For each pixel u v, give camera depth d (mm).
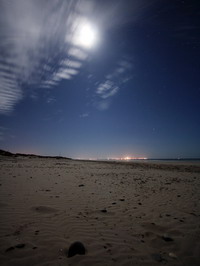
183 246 3477
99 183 10086
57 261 2807
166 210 5617
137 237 3785
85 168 21141
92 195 7172
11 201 5715
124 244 3455
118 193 7742
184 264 2893
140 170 20531
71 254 2998
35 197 6371
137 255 3094
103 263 2807
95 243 3434
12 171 13805
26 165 21500
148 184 10305
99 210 5371
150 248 3363
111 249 3248
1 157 33500
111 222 4527
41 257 2895
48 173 13805
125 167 24750
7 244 3191
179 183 10961
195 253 3244
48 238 3521
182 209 5766
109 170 19484
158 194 7773
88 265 2740
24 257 2863
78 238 3605
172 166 26172
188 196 7516
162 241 3646
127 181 11266
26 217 4512
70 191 7660
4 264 2662
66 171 16297
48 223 4234
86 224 4316
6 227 3881
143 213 5281
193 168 23281
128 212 5324
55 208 5312
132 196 7305
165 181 11695
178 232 4078
